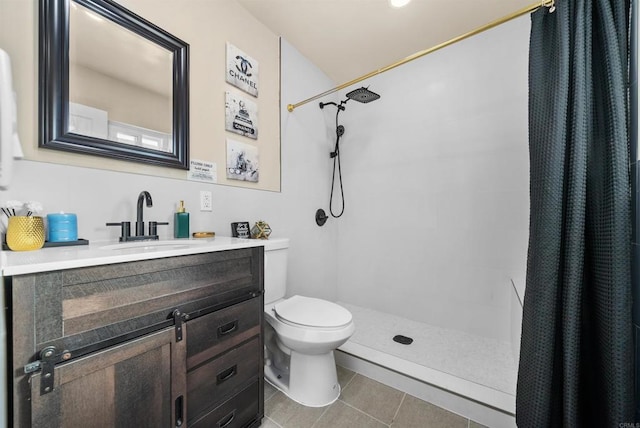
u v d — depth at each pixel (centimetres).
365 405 132
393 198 231
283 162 193
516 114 179
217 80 146
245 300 108
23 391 55
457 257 202
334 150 253
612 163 80
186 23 132
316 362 135
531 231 100
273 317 134
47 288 58
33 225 79
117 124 107
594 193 87
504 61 183
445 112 206
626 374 76
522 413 97
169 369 81
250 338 110
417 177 219
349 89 253
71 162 96
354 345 176
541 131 98
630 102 88
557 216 90
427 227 214
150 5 118
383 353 165
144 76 116
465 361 156
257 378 114
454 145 203
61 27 93
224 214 150
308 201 220
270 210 182
